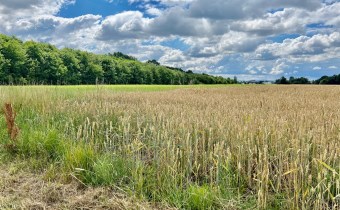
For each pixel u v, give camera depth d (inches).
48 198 149.8
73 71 2442.2
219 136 213.0
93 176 170.2
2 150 220.2
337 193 135.3
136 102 472.4
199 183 167.9
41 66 2148.1
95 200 145.9
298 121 249.1
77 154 184.5
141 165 172.1
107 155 187.8
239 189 156.2
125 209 137.6
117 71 2871.6
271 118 249.8
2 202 142.3
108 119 288.7
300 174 141.2
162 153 178.1
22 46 2252.7
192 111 324.8
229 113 300.0
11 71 1984.5
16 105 360.5
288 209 135.8
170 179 156.3
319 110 348.8
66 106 343.0
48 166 191.2
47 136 220.5
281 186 156.5
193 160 184.9
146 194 152.9
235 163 180.9
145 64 3533.5
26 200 145.9
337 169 153.0
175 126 233.8
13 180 170.2
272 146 188.1
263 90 1128.8
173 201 141.9
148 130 241.6
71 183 166.4
